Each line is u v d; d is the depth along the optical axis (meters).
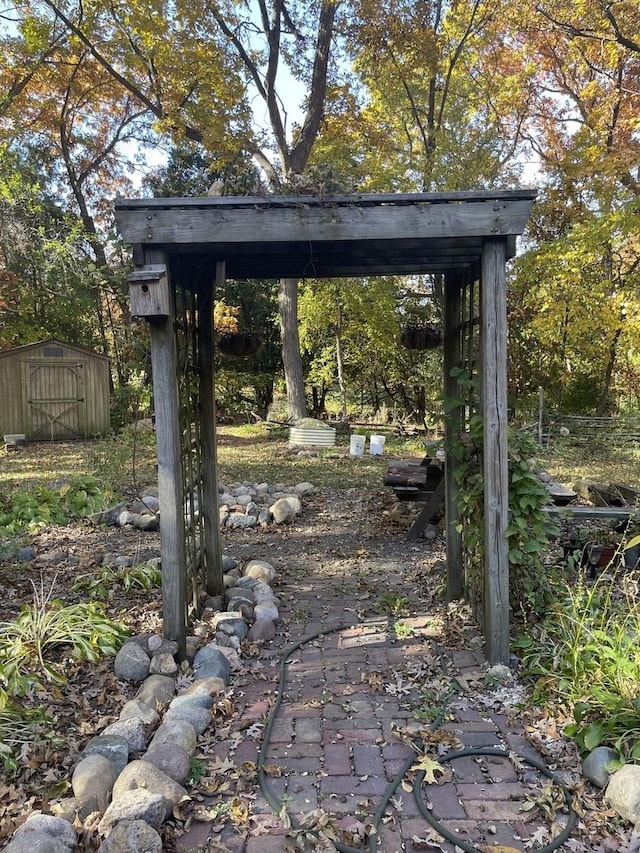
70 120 17.31
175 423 3.06
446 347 4.00
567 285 11.95
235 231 2.84
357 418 18.08
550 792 2.08
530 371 14.52
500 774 2.23
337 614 3.84
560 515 4.23
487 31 13.32
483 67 14.62
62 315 16.22
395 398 19.83
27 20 11.74
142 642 3.10
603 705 2.37
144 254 2.96
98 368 14.39
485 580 3.13
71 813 1.90
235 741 2.45
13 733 2.41
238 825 1.98
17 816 1.96
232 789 2.16
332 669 3.09
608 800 2.03
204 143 11.60
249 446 12.52
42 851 1.66
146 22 10.48
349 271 3.90
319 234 2.83
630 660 2.56
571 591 3.18
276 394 19.47
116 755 2.22
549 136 15.31
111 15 11.28
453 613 3.74
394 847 1.88
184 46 10.97
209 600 3.92
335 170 2.95
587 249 11.34
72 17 11.95
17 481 8.03
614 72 13.12
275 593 4.22
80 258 11.45
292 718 2.63
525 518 3.19
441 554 5.12
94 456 9.82
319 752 2.37
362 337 17.38
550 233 14.03
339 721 2.60
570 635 2.89
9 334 15.65
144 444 10.26
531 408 14.20
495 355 2.97
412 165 12.83
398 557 5.07
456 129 13.04
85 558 4.79
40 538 5.48
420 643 3.36
